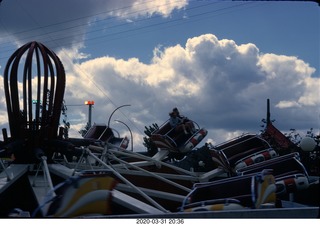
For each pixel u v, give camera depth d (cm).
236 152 1759
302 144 1152
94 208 882
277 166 1359
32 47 1349
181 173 1895
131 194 1520
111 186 911
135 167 1606
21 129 1387
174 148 1852
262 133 1681
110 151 1680
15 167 1362
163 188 1777
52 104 1416
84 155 1446
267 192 1020
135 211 1042
